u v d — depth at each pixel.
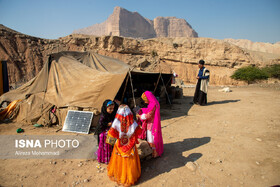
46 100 7.86
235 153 4.54
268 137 5.36
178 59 71.81
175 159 4.43
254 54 81.12
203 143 5.23
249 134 5.70
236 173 3.75
